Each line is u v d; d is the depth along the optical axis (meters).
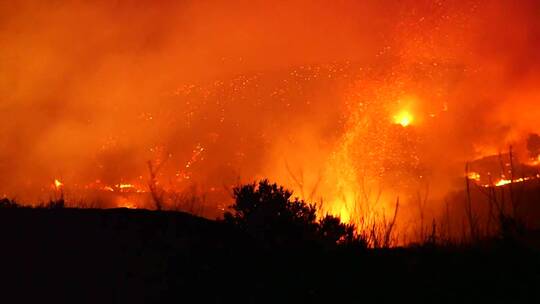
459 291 4.21
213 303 3.98
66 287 4.07
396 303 4.04
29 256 4.50
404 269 4.60
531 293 4.16
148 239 4.95
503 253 4.85
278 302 4.02
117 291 4.06
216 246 4.88
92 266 4.40
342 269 4.57
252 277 4.37
